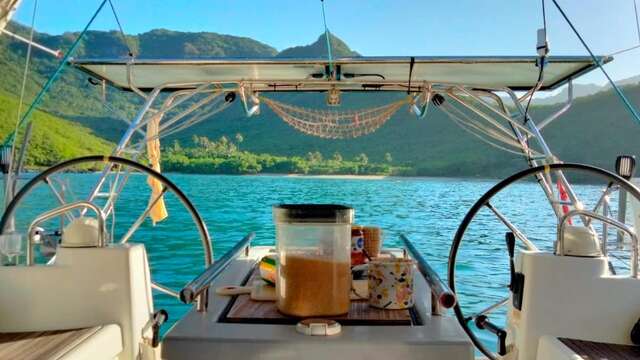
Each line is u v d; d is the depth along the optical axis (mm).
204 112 3141
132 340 1263
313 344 1056
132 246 1298
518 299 1298
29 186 1677
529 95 2709
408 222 11047
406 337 1079
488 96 2961
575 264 1235
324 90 3125
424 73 2812
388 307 1230
